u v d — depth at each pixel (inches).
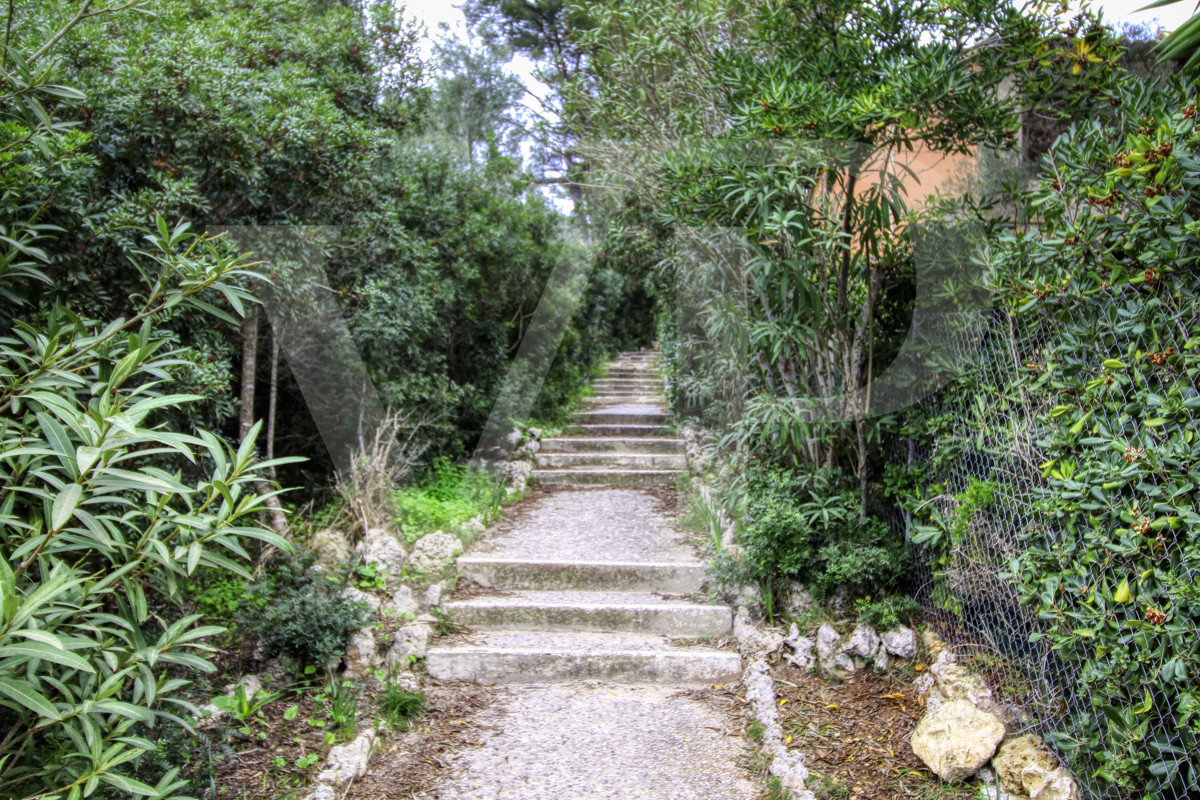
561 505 269.4
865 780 117.3
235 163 158.6
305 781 115.3
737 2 198.4
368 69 246.4
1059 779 107.0
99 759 79.0
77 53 142.1
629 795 115.8
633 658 155.1
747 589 173.2
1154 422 96.0
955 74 141.6
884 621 151.0
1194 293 95.7
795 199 157.6
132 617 93.6
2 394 92.9
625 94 225.9
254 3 214.2
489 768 123.1
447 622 170.9
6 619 68.6
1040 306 117.0
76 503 77.4
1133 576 101.2
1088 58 141.0
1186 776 95.8
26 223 112.1
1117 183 101.1
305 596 148.6
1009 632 130.8
